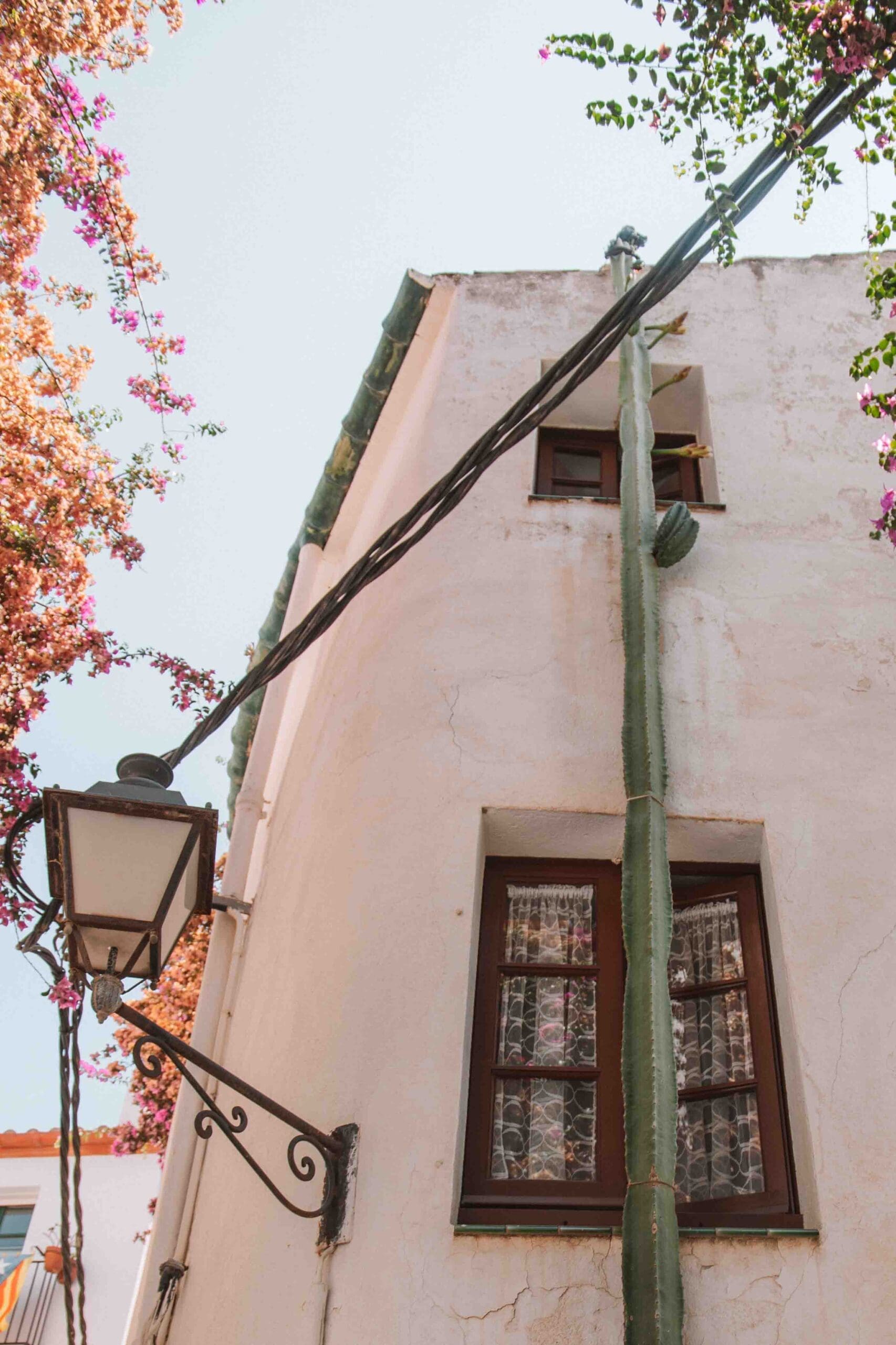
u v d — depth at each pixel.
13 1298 14.52
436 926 5.31
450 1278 4.46
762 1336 4.29
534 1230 4.54
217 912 7.75
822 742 5.86
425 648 6.28
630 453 6.54
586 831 5.66
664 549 6.18
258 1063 5.88
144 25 7.85
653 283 4.58
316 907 5.84
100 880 4.57
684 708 5.94
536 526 6.71
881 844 5.53
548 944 5.60
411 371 8.19
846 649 6.21
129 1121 14.25
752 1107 5.09
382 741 6.06
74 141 8.01
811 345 7.66
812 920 5.30
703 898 5.68
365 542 7.86
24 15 7.40
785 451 7.11
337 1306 4.54
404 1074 4.95
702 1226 4.79
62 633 8.36
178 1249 6.44
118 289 8.49
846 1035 4.98
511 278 8.07
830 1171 4.64
